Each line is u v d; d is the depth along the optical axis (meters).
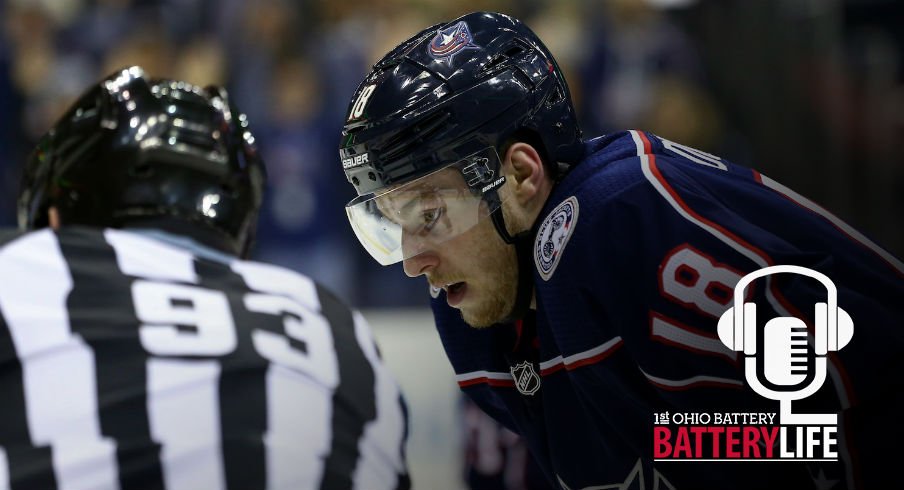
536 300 5.69
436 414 13.94
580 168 5.61
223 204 5.13
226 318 4.65
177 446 4.27
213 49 18.33
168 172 5.04
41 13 18.53
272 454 4.39
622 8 18.52
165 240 5.00
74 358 4.32
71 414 4.22
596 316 5.27
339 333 4.98
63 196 5.10
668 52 18.27
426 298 17.16
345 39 18.25
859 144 17.61
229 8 18.45
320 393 4.68
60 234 4.66
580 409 5.70
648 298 5.13
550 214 5.49
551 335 5.66
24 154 17.95
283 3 18.66
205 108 5.27
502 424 6.55
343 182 17.70
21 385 4.24
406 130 5.47
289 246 17.42
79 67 18.47
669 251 5.11
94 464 4.15
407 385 14.15
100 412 4.25
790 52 17.84
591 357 5.36
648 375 5.20
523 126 5.64
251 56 18.14
